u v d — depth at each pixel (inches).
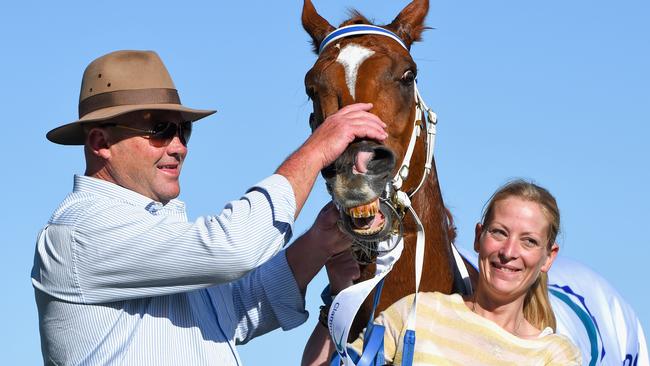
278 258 247.3
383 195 249.4
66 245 217.8
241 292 245.8
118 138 227.1
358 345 242.5
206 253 211.5
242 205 215.2
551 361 230.4
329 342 263.7
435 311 237.8
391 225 240.4
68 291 218.8
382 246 244.8
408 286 256.8
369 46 251.0
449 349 233.6
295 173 217.6
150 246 213.0
